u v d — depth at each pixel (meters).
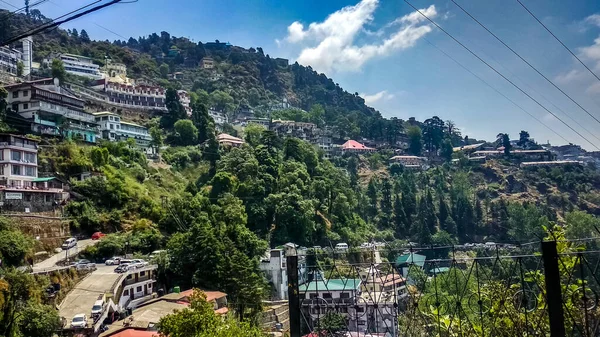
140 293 58.97
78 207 73.81
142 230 76.44
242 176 108.19
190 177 119.88
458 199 157.00
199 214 85.81
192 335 33.97
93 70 168.38
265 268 80.50
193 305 36.41
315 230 107.19
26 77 129.25
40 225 64.19
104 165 90.19
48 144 85.94
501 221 150.12
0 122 84.62
